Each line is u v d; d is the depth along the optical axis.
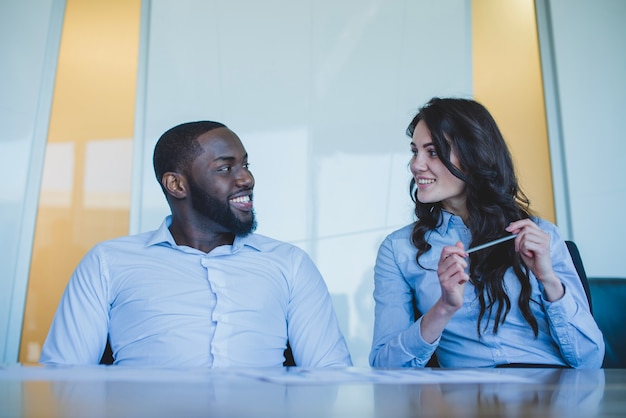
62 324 1.37
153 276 1.41
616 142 2.53
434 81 2.63
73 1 2.75
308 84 2.67
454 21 2.65
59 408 0.42
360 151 2.62
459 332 1.44
